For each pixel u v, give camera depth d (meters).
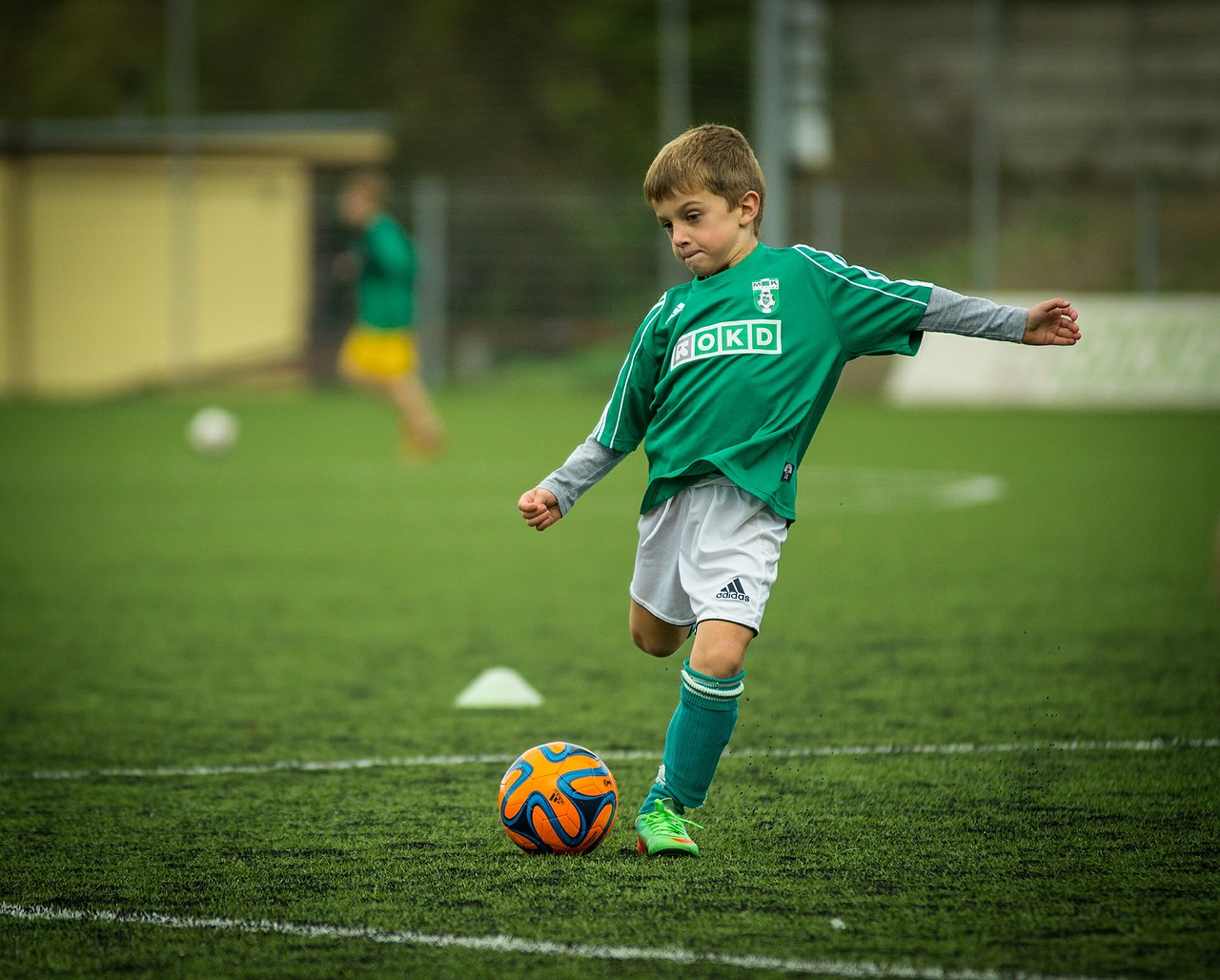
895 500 44.25
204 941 11.27
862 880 12.55
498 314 98.38
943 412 77.75
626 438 14.44
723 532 13.34
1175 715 18.98
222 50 118.00
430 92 116.12
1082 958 10.67
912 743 17.69
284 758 17.30
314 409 84.75
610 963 10.66
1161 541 35.19
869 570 31.70
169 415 80.56
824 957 10.72
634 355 14.34
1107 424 69.25
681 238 13.83
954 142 110.31
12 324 93.44
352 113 116.62
